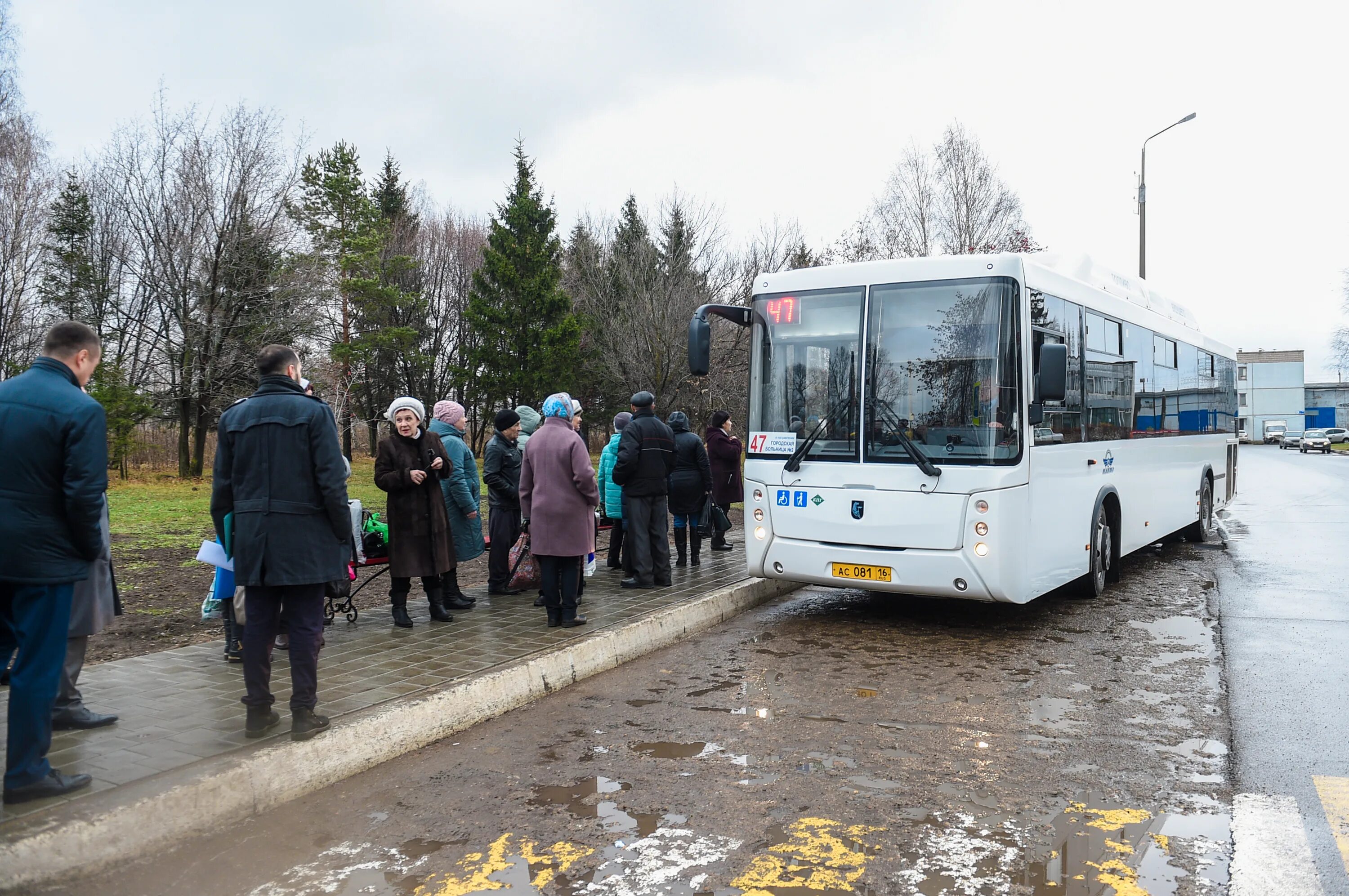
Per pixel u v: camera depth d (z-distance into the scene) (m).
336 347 30.52
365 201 34.28
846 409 7.35
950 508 6.88
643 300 27.70
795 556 7.57
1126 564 10.95
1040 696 5.56
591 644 6.30
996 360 6.85
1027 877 3.27
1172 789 4.09
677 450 9.88
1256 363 86.69
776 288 7.79
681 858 3.45
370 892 3.21
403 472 6.88
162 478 25.58
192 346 26.06
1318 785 4.12
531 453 6.98
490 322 35.03
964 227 27.83
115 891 3.23
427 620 7.24
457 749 4.75
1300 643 6.82
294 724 4.35
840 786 4.14
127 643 6.57
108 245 27.59
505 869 3.38
